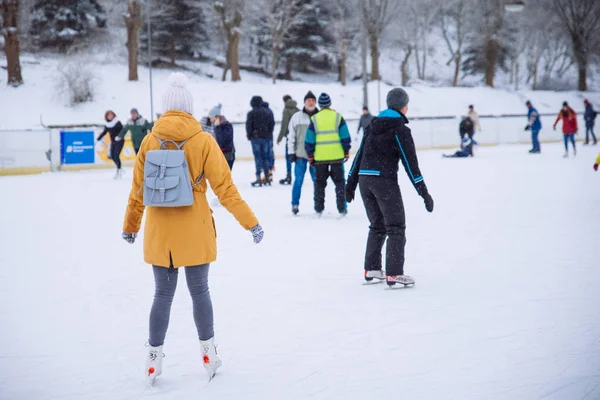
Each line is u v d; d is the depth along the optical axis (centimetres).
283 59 4469
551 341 407
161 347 359
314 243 745
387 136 539
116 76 3425
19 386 353
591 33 4581
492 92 4128
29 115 2892
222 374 367
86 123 2919
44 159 1800
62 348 412
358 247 720
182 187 341
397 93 546
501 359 379
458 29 4569
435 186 1299
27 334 439
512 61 4853
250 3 4066
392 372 364
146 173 345
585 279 557
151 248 354
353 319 461
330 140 903
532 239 739
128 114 3058
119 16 4200
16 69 3111
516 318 455
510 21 4644
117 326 457
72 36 3903
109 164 1911
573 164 1733
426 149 2581
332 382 352
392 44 4772
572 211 938
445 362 377
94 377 366
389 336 423
